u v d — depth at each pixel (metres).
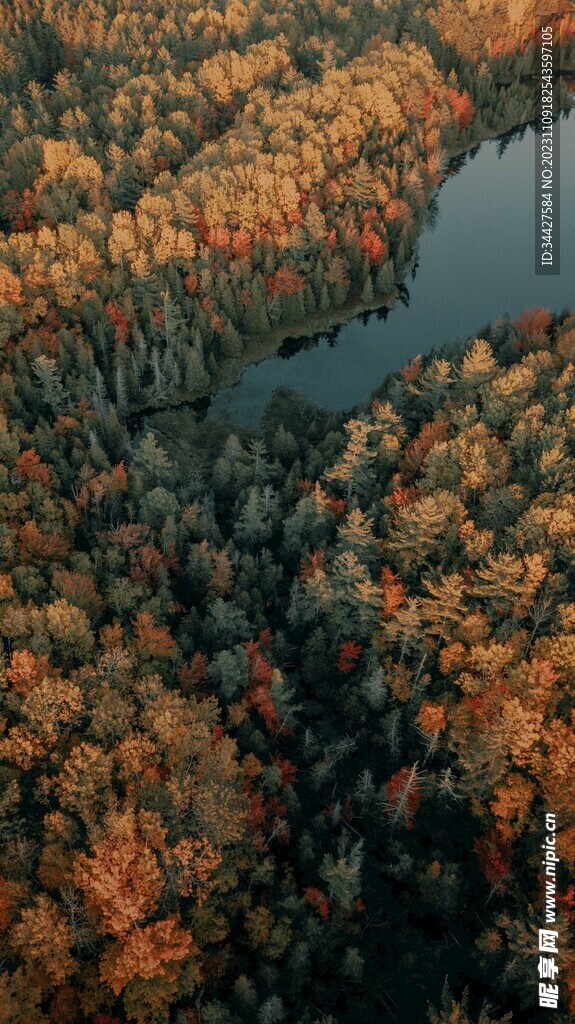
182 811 64.50
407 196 154.25
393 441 100.81
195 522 97.69
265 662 80.19
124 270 131.50
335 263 138.25
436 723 74.12
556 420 98.38
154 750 67.12
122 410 121.44
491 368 107.69
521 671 72.06
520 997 61.06
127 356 123.81
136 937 55.34
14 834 62.22
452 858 71.00
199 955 61.03
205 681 80.94
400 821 72.88
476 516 91.88
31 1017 53.44
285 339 138.50
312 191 146.75
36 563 87.81
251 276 137.50
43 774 64.94
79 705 68.56
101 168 153.38
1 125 170.12
